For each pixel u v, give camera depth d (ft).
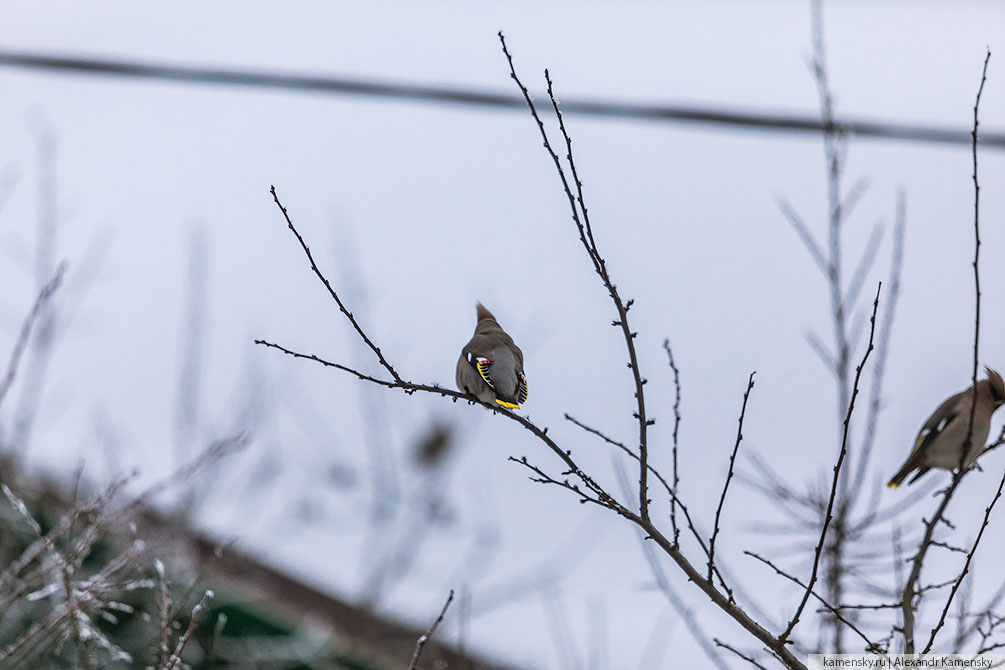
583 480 31.42
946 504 35.47
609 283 30.76
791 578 30.96
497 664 47.96
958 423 41.27
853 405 29.86
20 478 40.24
